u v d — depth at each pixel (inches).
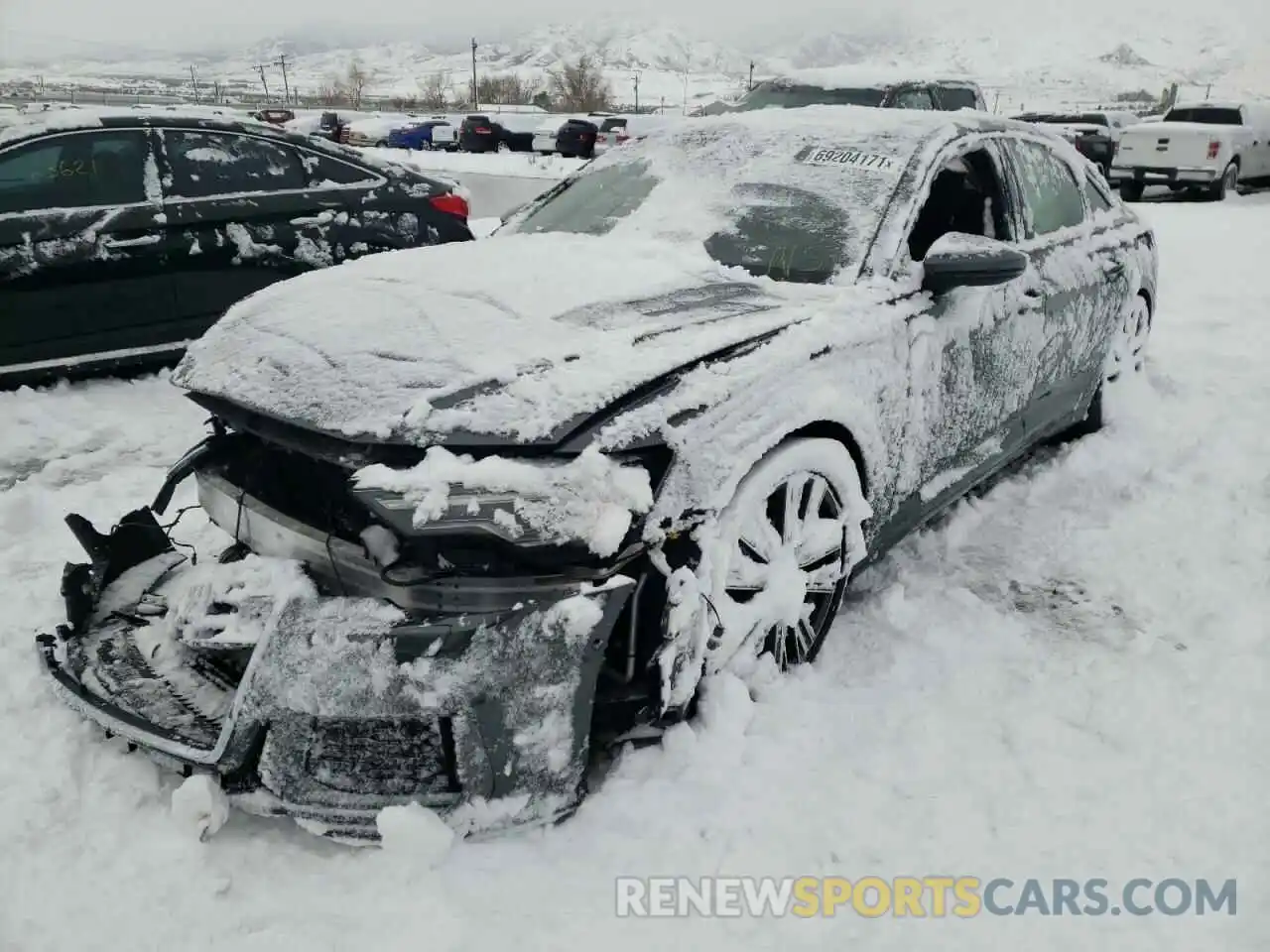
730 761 95.7
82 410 199.6
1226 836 90.0
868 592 132.6
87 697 91.7
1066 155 173.9
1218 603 128.2
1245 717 105.6
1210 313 287.1
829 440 105.3
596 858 85.7
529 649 80.7
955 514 156.0
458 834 83.0
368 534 83.0
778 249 125.4
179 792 85.5
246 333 105.3
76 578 104.3
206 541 127.7
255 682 80.8
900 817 91.7
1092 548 145.6
